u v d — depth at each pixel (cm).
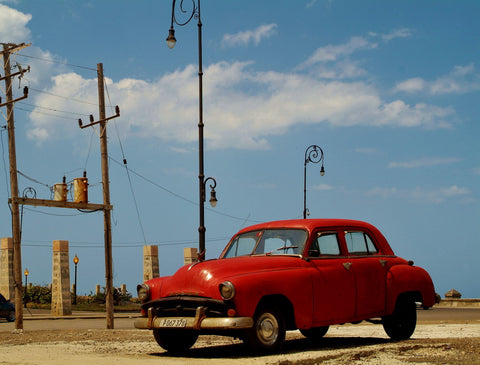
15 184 1938
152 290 953
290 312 924
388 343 1028
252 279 873
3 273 3641
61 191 2028
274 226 1020
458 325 1585
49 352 1004
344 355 838
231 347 1040
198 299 875
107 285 2112
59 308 3541
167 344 980
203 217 1820
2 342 1281
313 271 952
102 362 827
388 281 1064
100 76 2161
